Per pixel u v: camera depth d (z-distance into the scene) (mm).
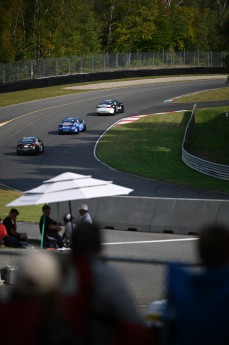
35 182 111250
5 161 135000
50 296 8766
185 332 9305
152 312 16469
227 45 175750
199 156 141875
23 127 176625
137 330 9383
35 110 199750
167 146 152000
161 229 60125
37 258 8891
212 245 9570
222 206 58344
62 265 9297
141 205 61969
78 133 168750
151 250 49500
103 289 9516
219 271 9461
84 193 37312
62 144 155625
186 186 104000
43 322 8719
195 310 9273
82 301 9266
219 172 113938
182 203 60156
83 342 9062
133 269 18969
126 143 155625
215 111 194000
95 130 173125
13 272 23109
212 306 9227
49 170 124125
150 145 152875
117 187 38688
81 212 43312
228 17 172625
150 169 125000
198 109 199250
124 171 122250
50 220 43281
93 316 9367
